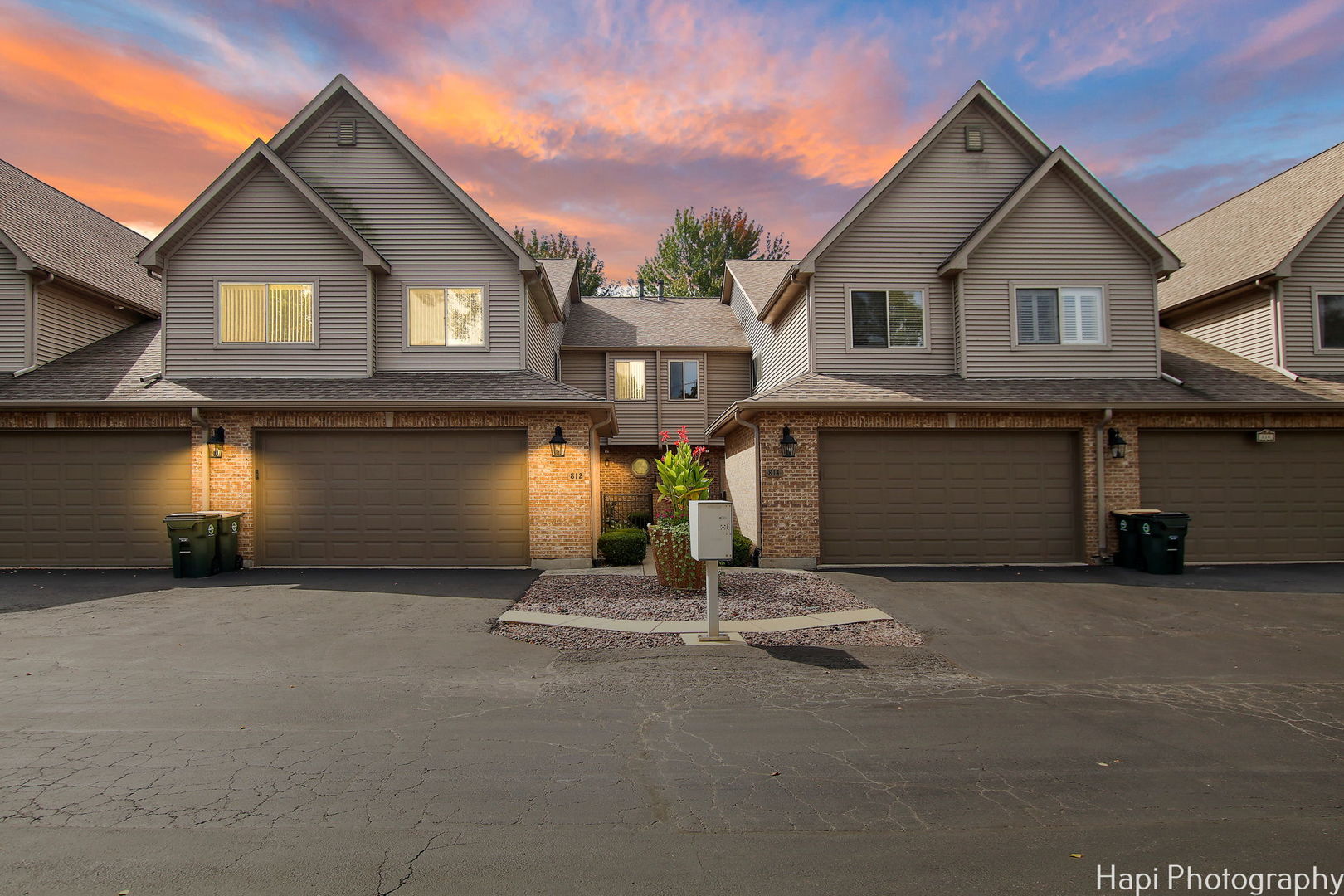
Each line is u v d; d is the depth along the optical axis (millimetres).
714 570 8477
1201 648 8133
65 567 13406
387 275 15391
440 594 10906
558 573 12977
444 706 5945
